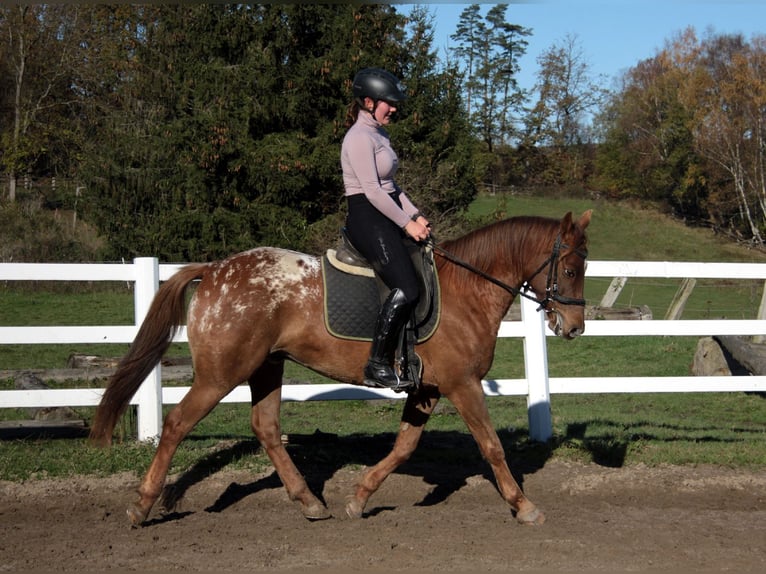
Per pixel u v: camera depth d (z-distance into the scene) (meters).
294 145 22.34
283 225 22.28
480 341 4.88
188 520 5.03
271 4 23.44
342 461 6.23
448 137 22.41
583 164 61.97
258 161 22.19
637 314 13.72
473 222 20.81
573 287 4.89
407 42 23.58
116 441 6.50
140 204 25.23
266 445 5.13
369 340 4.83
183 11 24.92
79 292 21.62
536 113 62.34
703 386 6.96
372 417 8.72
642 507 5.45
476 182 22.11
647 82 60.28
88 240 27.55
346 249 4.93
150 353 4.88
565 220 4.83
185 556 4.27
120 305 18.95
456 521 5.01
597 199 56.09
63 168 35.59
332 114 23.89
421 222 4.78
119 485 5.57
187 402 4.81
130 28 32.03
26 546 4.44
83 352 12.95
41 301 19.17
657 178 54.88
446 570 4.06
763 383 7.00
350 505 5.06
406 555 4.31
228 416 8.63
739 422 8.55
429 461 6.36
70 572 4.00
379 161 4.79
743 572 4.08
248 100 22.81
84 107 35.12
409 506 5.44
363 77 4.80
